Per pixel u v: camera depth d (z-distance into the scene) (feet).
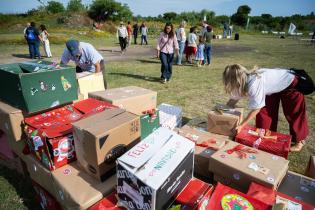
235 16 168.66
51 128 7.04
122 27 38.70
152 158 5.51
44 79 7.50
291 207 5.57
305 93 9.84
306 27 150.82
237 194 5.64
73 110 8.21
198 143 8.59
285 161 6.98
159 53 21.42
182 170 5.86
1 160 9.73
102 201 5.96
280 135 8.67
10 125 7.47
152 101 9.88
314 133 12.64
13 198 8.04
